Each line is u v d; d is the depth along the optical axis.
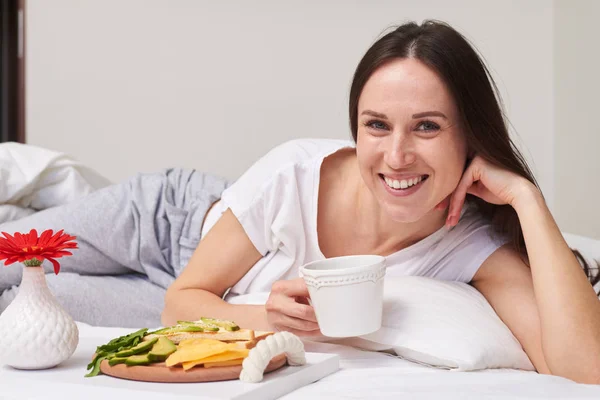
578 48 2.69
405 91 1.12
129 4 3.42
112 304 1.72
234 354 0.89
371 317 1.01
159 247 1.92
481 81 1.19
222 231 1.40
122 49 3.44
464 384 0.92
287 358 0.95
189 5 3.34
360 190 1.37
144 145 3.44
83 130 3.52
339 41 3.17
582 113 2.69
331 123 3.20
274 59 3.25
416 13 3.08
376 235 1.38
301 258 1.39
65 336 0.98
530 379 0.95
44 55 3.56
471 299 1.26
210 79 3.34
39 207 2.12
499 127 1.24
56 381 0.90
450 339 1.12
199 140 3.37
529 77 2.97
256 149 3.31
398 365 1.12
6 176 2.00
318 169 1.37
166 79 3.39
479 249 1.38
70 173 2.14
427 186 1.18
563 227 2.88
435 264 1.38
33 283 0.99
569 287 1.14
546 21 2.93
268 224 1.36
